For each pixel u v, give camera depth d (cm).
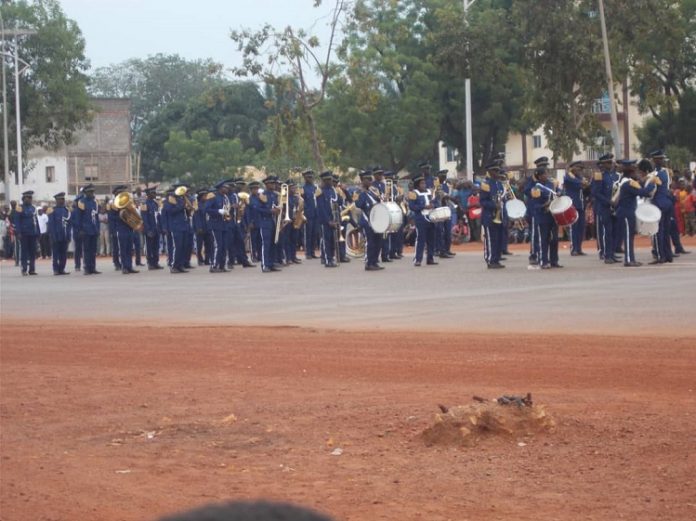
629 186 2577
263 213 3055
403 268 2947
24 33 6366
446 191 3391
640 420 959
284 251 3353
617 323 1591
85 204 3428
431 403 1072
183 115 8912
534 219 2634
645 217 2569
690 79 5778
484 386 1148
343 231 3316
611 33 4344
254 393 1169
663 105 4988
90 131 7656
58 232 3500
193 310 2020
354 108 5844
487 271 2675
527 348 1379
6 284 3022
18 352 1529
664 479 789
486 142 6094
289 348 1465
